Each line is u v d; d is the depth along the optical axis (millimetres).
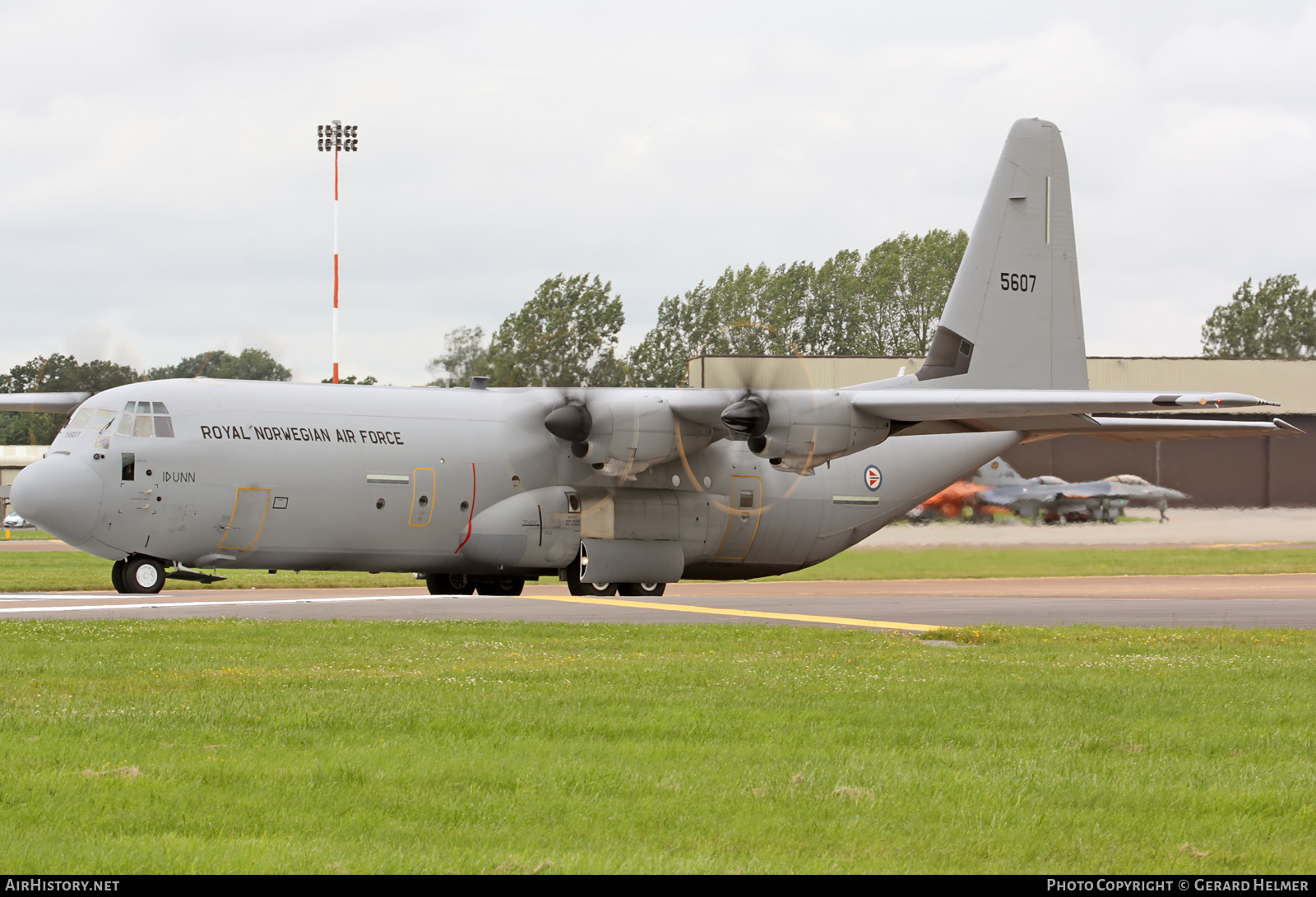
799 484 62750
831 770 19828
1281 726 24125
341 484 53406
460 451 55812
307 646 34562
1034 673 31094
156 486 50531
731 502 60906
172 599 52312
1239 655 34906
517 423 57594
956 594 63156
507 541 56344
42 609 46250
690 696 26828
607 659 32844
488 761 20219
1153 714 25234
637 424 54531
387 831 16266
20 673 28875
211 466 51375
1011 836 16312
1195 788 18938
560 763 20125
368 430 54500
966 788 18812
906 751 21547
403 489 54500
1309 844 16094
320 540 53562
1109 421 57156
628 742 22016
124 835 16078
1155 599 59062
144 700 25453
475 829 16406
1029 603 55688
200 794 17922
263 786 18438
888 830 16547
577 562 58594
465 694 26719
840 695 27297
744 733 22828
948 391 54031
